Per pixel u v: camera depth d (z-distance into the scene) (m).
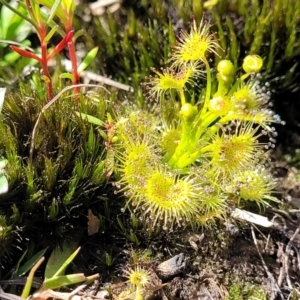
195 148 0.06
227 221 0.07
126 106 0.07
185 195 0.06
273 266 0.07
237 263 0.07
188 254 0.06
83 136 0.06
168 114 0.07
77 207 0.06
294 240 0.07
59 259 0.06
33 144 0.06
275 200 0.07
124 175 0.06
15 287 0.06
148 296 0.06
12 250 0.06
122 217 0.06
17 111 0.06
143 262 0.06
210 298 0.06
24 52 0.06
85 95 0.07
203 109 0.06
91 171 0.06
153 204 0.06
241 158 0.06
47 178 0.06
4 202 0.06
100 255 0.06
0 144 0.06
